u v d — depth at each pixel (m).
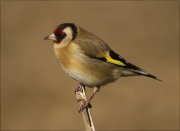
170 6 21.98
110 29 19.55
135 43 18.17
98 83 8.93
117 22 20.23
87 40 8.73
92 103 14.04
